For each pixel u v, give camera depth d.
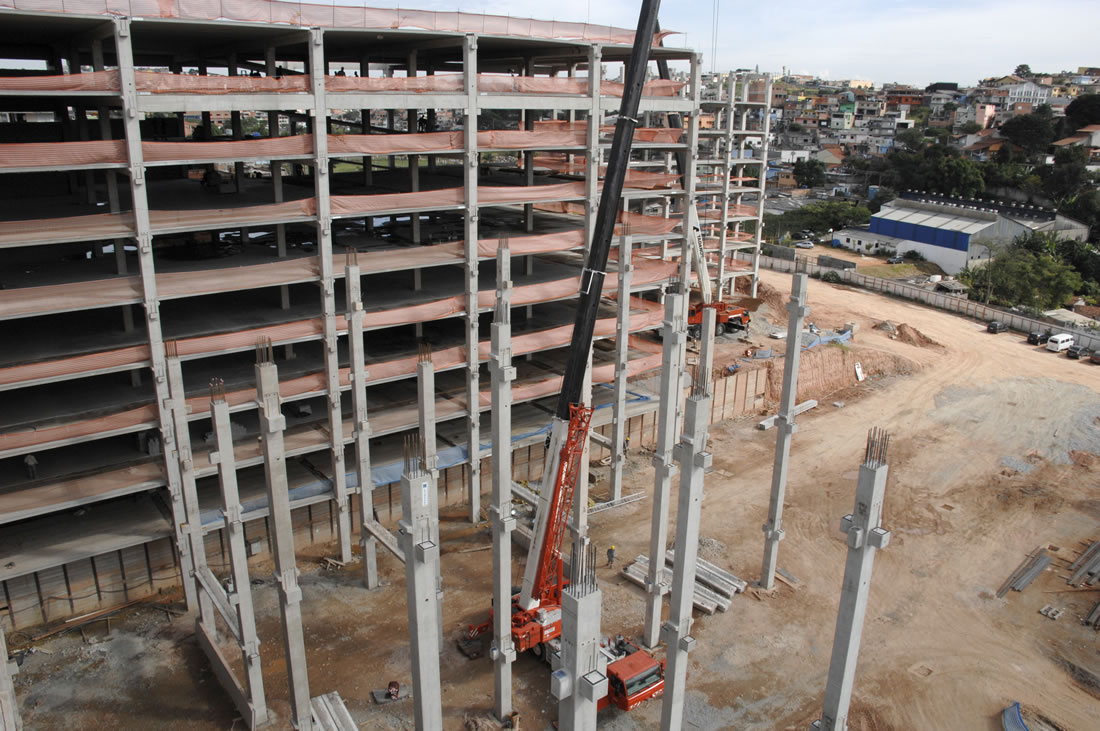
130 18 29.69
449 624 34.25
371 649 32.72
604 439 44.47
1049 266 94.19
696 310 63.97
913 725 29.61
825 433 55.84
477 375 40.84
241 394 35.00
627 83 30.33
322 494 38.19
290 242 45.47
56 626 33.44
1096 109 165.88
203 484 38.75
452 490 44.19
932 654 33.50
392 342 45.62
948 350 74.06
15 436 30.47
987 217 106.69
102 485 32.69
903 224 111.06
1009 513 45.78
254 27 32.81
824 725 22.61
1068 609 36.94
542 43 40.78
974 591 38.19
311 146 34.81
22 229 29.66
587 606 17.83
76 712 29.00
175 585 36.34
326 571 38.03
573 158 64.12
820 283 95.94
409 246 44.31
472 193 39.16
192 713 29.09
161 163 31.50
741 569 38.94
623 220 48.22
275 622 34.16
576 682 18.22
